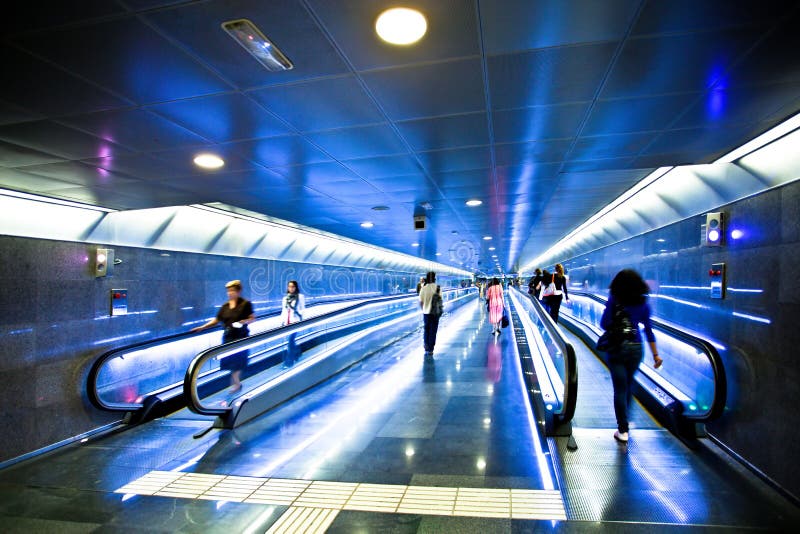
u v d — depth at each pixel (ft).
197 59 8.07
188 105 10.07
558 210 29.78
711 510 10.17
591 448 14.01
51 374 17.30
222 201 21.80
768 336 11.62
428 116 11.28
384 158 15.11
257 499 11.44
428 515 10.22
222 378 22.54
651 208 21.94
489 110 10.96
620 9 6.79
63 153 12.79
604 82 9.41
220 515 10.73
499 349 33.06
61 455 15.81
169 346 23.97
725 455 13.35
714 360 13.07
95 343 19.44
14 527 10.55
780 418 11.01
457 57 8.29
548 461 13.05
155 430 18.40
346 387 23.26
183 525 10.35
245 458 14.25
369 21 7.06
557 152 14.60
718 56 8.25
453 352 32.37
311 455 14.17
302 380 22.56
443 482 11.87
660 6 6.72
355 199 22.66
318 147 13.64
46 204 17.71
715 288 14.64
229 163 14.92
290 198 21.81
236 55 7.97
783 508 10.25
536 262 112.57
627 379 14.66
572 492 11.13
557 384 19.93
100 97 9.41
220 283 30.35
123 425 19.33
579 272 49.03
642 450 13.83
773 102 10.25
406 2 6.59
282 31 7.29
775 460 11.21
